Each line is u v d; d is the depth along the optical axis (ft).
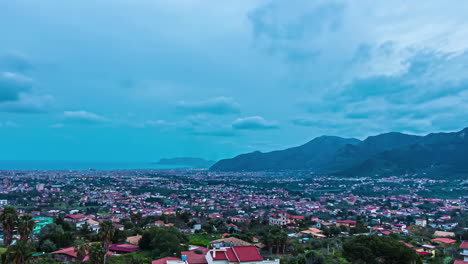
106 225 240.94
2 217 217.77
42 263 260.01
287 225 566.36
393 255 230.27
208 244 351.46
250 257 209.46
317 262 282.97
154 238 308.19
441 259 310.86
